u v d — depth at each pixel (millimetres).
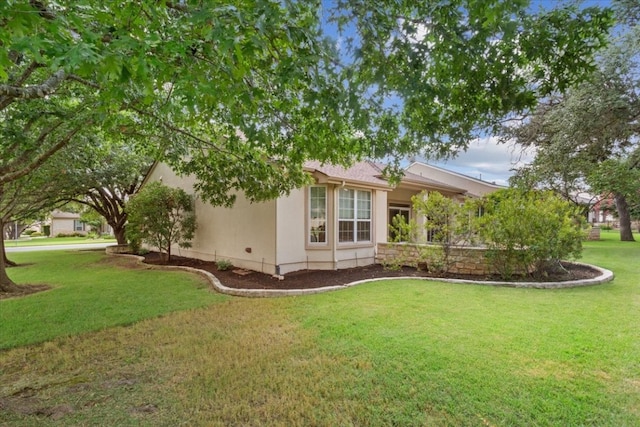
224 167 6625
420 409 2729
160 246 11734
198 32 2369
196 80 2416
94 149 9188
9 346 4145
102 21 2123
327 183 9516
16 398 2996
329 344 4055
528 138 12414
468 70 2734
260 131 3764
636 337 4160
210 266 10594
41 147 6371
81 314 5430
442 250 8711
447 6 2432
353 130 4051
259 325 4812
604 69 7992
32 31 1912
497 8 2145
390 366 3455
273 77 3084
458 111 3279
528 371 3322
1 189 7785
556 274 8195
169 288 7418
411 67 2713
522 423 2527
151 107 4785
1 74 1943
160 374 3400
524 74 3430
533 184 12805
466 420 2574
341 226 10016
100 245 22891
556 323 4695
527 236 7574
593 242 18562
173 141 6719
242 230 10156
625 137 9648
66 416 2721
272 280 8289
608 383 3092
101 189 15820
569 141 9945
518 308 5453
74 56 1803
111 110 4055
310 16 2457
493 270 8266
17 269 10805
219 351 3922
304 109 3811
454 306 5602
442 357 3639
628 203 19688
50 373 3459
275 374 3338
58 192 12656
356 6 2465
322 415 2674
